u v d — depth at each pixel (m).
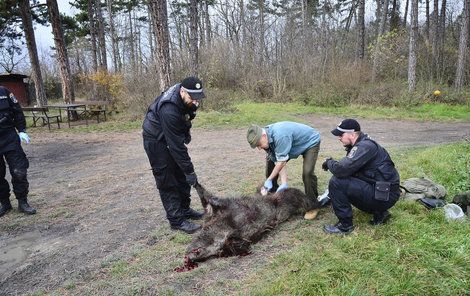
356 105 17.88
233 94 21.25
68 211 5.44
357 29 30.77
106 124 14.51
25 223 5.07
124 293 3.32
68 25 22.41
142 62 21.23
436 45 25.27
